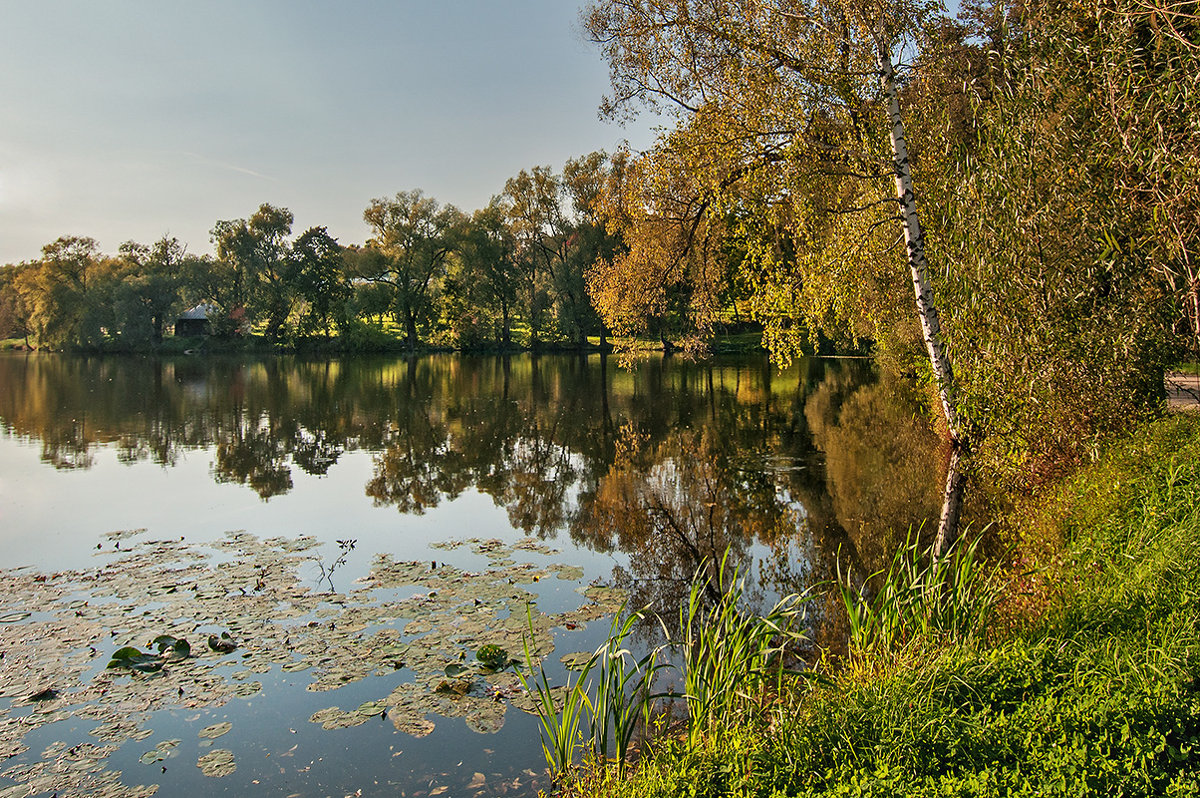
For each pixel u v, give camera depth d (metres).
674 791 4.14
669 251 17.39
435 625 8.03
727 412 25.22
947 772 3.92
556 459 18.16
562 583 9.38
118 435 22.23
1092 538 6.97
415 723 6.11
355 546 11.03
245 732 6.02
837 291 10.94
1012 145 8.10
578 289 57.66
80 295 74.25
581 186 53.41
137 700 6.49
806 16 9.45
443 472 16.81
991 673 4.80
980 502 11.07
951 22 9.42
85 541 11.29
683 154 11.47
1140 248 7.58
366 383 39.69
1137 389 9.20
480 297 65.56
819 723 4.50
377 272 68.06
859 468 15.36
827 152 10.08
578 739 5.80
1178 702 4.18
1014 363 8.21
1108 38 7.47
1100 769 3.75
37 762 5.63
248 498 14.31
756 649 6.47
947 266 8.79
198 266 77.50
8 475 16.58
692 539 11.28
